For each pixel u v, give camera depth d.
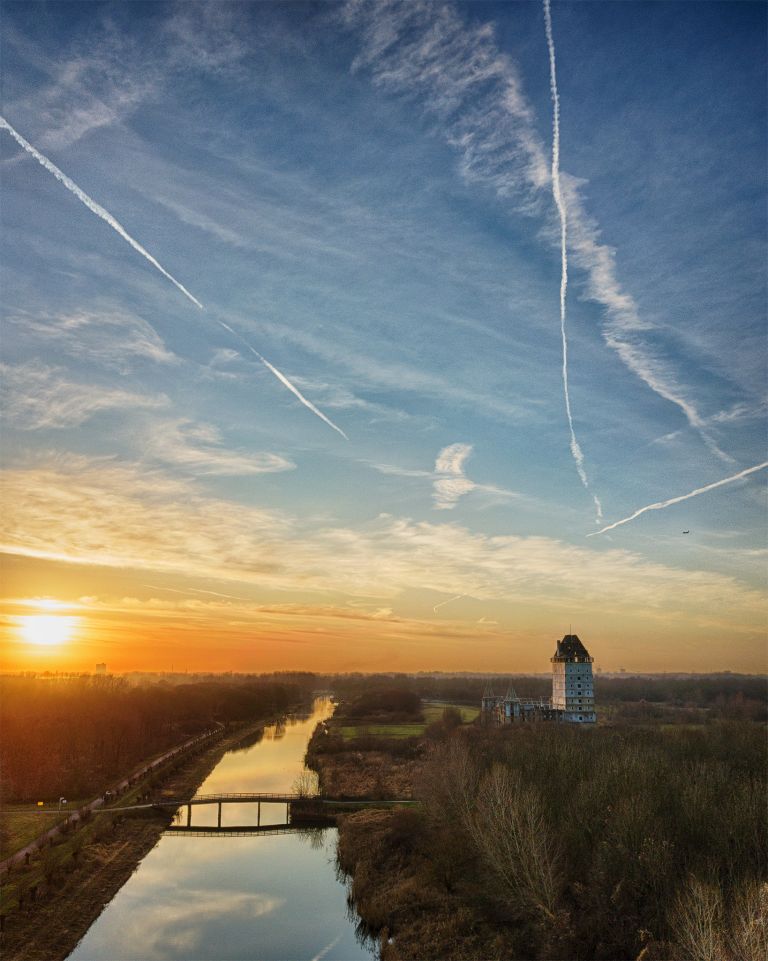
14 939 83.81
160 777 176.38
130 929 88.25
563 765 102.75
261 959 80.12
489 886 86.38
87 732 193.12
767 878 67.75
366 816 127.75
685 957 60.50
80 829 126.31
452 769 107.31
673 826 78.50
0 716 186.62
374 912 88.62
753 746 120.94
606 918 70.94
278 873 110.12
